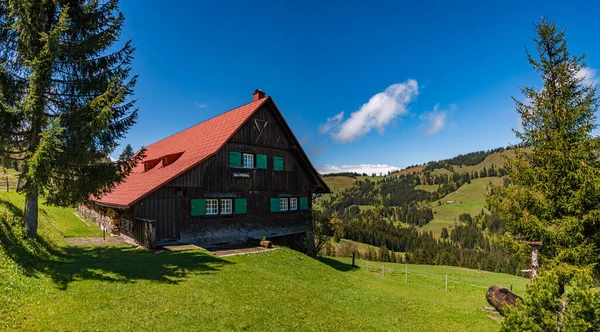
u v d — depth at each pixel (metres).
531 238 12.70
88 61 13.13
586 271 7.30
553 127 13.26
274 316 9.20
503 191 13.81
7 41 11.83
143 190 18.47
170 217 18.81
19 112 11.06
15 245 10.61
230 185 21.59
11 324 6.45
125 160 13.98
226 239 21.16
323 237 30.08
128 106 14.05
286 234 25.20
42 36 10.79
